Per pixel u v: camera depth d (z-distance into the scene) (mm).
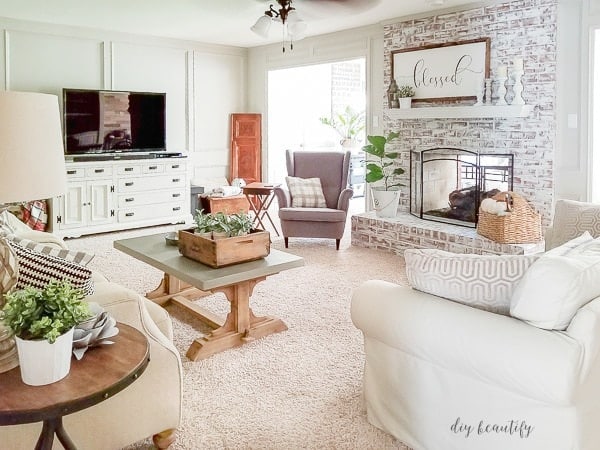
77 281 1909
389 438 2223
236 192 6738
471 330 1822
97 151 6562
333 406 2479
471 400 1919
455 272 1975
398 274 4684
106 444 1913
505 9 4992
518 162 5035
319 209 5664
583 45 4613
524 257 1948
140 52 7090
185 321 3564
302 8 5422
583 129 4695
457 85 5379
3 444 1694
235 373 2816
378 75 6348
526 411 1775
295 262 3209
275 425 2318
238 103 8211
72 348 1569
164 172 6824
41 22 6211
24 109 1400
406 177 5980
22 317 1401
